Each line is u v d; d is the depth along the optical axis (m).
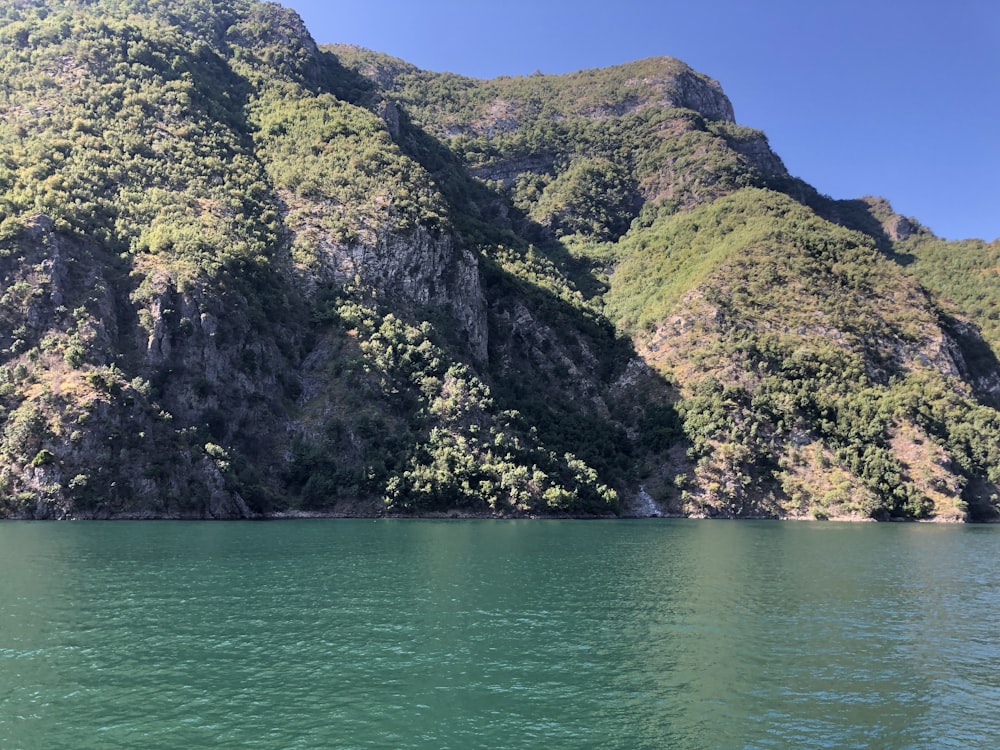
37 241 119.88
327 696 32.75
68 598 49.94
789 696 33.81
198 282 129.12
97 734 28.31
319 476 123.00
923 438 158.12
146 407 110.31
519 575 63.66
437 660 38.19
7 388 103.94
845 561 76.69
